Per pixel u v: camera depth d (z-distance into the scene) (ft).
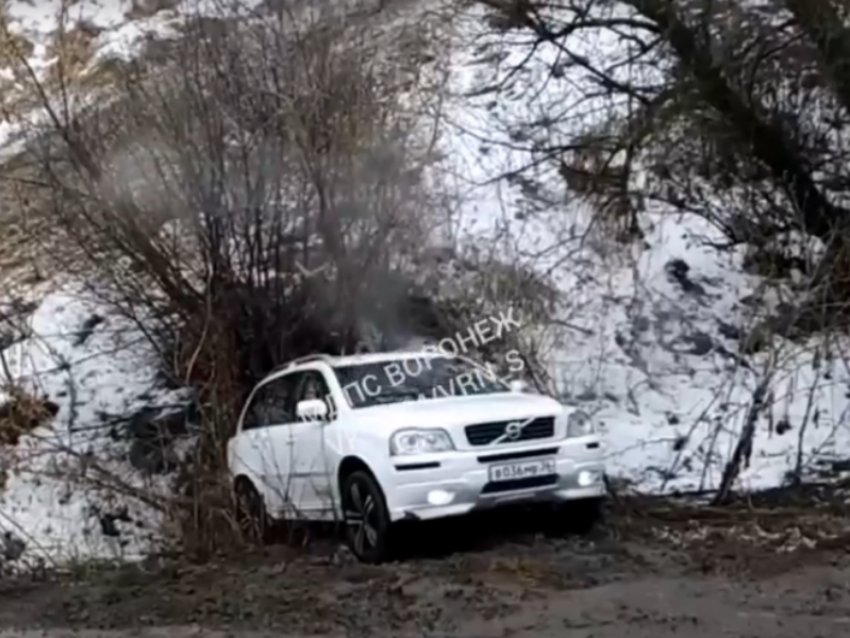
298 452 39.19
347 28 52.37
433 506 34.42
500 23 62.59
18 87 59.77
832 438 47.34
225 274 48.24
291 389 41.57
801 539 35.88
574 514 37.68
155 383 54.24
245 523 41.55
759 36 55.77
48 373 55.88
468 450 34.86
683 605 28.22
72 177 48.83
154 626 29.63
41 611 32.48
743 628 25.76
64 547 44.14
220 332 47.73
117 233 48.29
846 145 59.93
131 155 48.14
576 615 27.71
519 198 62.80
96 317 57.67
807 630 25.38
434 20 62.49
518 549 35.63
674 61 58.03
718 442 48.21
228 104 47.98
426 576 32.63
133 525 46.32
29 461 49.80
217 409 45.68
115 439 52.26
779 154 58.23
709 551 34.47
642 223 62.90
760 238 60.29
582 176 62.90
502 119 65.51
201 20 49.29
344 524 37.63
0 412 54.08
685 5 55.47
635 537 37.06
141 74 49.83
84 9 80.84
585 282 59.52
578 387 52.44
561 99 64.39
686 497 44.11
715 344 55.47
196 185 47.73
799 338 51.13
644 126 59.16
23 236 57.26
